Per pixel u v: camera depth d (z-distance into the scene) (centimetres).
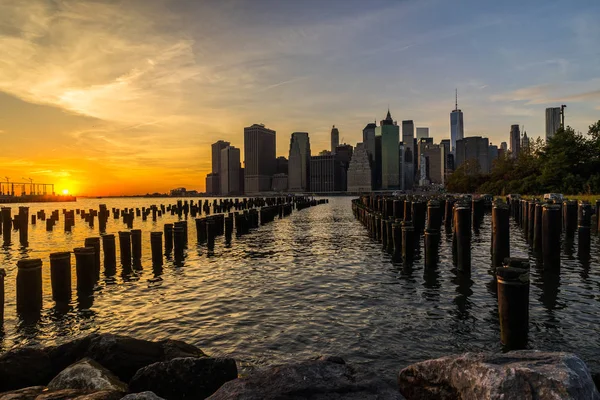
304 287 1531
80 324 1165
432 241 1750
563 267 1753
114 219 6300
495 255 1700
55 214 5238
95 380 607
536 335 966
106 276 1828
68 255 1452
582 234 1927
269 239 3241
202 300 1384
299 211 7962
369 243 2786
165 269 1988
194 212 6838
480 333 996
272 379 513
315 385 501
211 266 2055
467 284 1502
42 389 568
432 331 1018
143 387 622
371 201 6319
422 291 1419
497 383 392
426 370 479
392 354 880
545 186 6066
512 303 855
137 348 732
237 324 1113
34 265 1294
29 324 1174
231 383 514
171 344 773
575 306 1198
